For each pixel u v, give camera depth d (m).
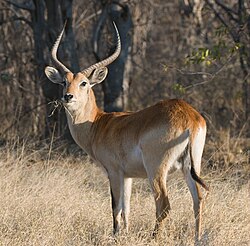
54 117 36.06
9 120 38.91
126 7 36.16
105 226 21.44
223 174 27.98
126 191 21.58
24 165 28.16
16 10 43.31
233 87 40.50
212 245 18.95
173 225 20.66
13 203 22.39
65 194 24.03
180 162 19.97
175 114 19.89
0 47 44.44
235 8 43.84
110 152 21.53
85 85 22.48
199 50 30.80
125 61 36.38
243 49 34.22
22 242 19.17
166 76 44.22
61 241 19.28
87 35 47.69
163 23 51.56
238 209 22.28
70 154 32.12
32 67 41.09
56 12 36.00
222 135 34.25
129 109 41.66
